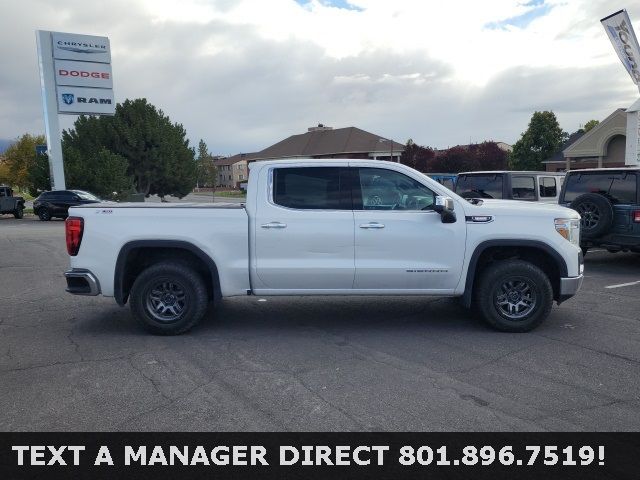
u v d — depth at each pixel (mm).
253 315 6840
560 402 4082
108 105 29344
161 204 6148
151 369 4863
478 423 3752
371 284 5871
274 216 5773
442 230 5793
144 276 5816
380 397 4195
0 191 30172
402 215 5801
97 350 5434
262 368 4871
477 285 6043
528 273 5820
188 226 5773
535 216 5840
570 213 5992
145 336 5922
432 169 50719
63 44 27812
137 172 42875
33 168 34562
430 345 5527
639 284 8562
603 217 9289
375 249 5789
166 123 44469
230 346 5535
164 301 5914
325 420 3814
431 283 5887
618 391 4285
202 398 4207
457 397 4184
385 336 5871
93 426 3764
